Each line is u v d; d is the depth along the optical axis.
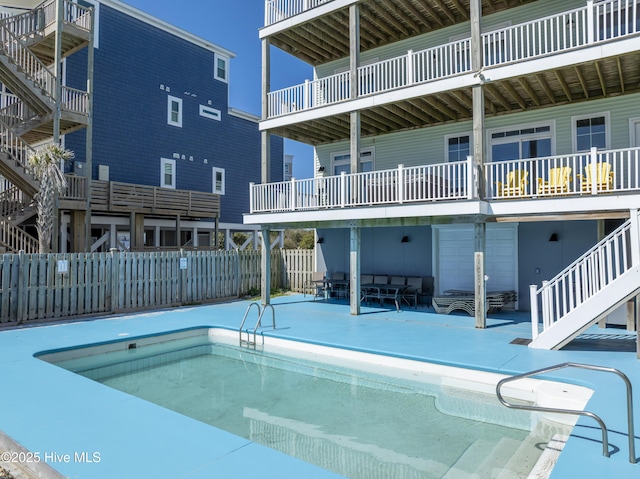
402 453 4.60
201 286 14.39
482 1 12.47
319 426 5.37
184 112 22.61
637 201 8.54
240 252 15.91
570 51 9.34
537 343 7.80
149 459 3.75
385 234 14.86
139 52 20.56
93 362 8.38
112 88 19.41
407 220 11.21
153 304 12.90
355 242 11.91
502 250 12.73
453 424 5.40
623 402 5.05
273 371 7.88
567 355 7.26
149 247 18.81
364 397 6.45
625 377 3.77
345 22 13.34
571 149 11.75
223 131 24.78
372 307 13.31
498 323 10.44
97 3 18.84
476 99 10.32
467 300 11.72
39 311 10.53
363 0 11.98
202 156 23.48
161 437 4.21
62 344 8.20
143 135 20.61
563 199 9.25
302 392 6.71
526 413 5.71
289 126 14.15
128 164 19.92
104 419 4.66
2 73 13.74
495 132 12.93
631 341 8.32
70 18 16.80
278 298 15.64
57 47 14.33
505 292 11.95
